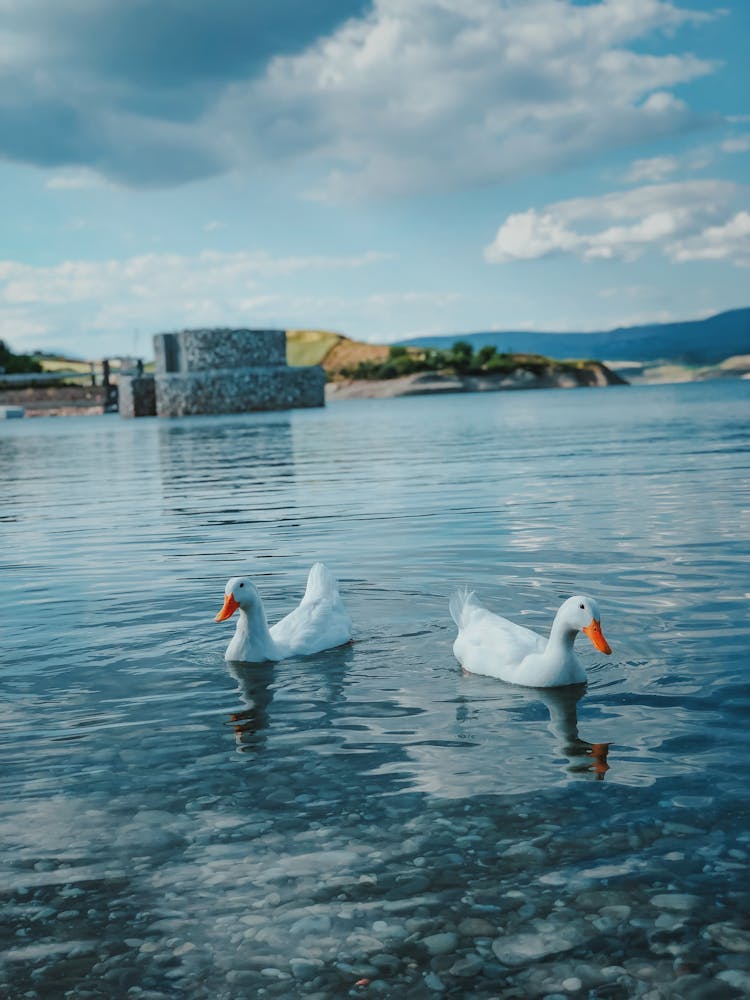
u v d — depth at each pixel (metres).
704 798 4.53
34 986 3.26
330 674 6.94
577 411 68.06
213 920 3.61
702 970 3.22
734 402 70.94
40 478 26.12
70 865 4.07
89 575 10.87
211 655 7.50
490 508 15.30
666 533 12.09
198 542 13.03
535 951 3.35
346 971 3.29
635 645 7.27
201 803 4.68
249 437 45.91
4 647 7.86
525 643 6.82
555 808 4.47
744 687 6.18
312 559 11.32
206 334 99.19
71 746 5.55
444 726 5.72
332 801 4.64
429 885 3.80
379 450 32.44
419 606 8.84
